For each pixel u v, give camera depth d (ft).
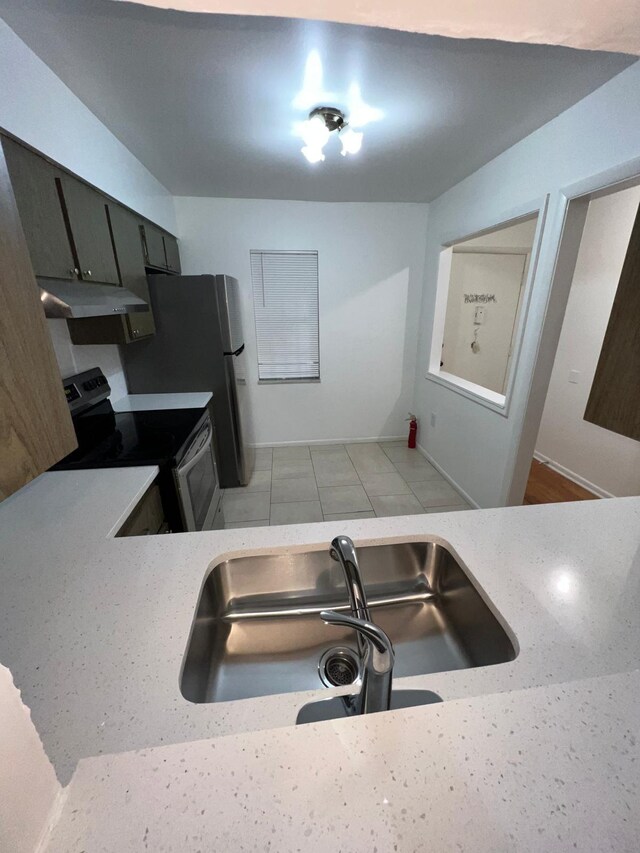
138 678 2.04
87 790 1.21
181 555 3.12
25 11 3.65
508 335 12.87
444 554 3.30
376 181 8.94
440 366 11.90
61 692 1.97
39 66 4.36
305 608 3.36
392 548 3.40
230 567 3.23
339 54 4.38
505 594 2.59
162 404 8.04
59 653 2.21
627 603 2.52
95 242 5.59
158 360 8.78
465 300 12.32
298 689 2.83
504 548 3.10
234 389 9.30
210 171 8.13
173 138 6.50
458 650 3.05
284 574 3.34
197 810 1.17
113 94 5.15
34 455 1.99
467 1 1.21
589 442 9.66
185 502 5.63
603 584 2.69
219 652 3.07
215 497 7.86
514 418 7.52
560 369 10.36
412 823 1.15
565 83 5.01
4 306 1.78
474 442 9.13
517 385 7.36
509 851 1.09
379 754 1.33
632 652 2.15
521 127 6.29
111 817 1.14
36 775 1.07
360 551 3.37
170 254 9.58
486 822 1.15
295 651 3.13
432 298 11.02
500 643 2.44
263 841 1.11
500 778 1.26
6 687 0.98
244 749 1.35
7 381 1.81
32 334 1.97
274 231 10.66
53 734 1.76
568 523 3.45
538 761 1.31
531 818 1.16
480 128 6.31
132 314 6.97
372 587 3.48
